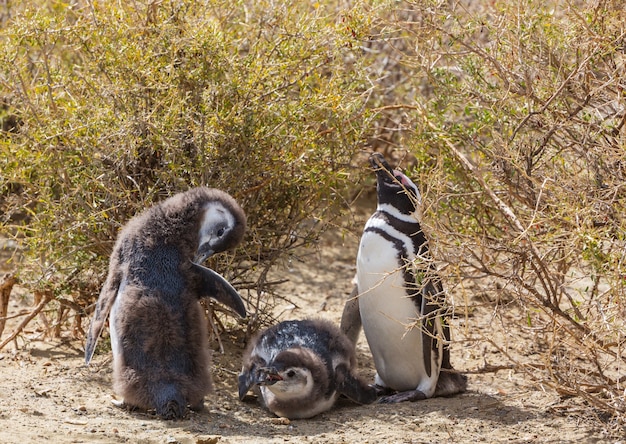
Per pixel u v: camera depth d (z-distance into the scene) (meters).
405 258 8.92
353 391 8.98
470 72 9.91
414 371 9.31
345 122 10.26
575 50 9.37
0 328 10.19
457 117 11.62
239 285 10.62
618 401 8.22
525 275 10.03
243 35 11.12
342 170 10.33
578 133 9.43
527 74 9.16
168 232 8.33
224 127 9.41
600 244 7.96
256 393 9.09
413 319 8.68
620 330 7.77
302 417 8.59
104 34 9.66
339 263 14.19
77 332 10.41
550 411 8.70
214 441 7.52
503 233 9.66
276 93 9.77
